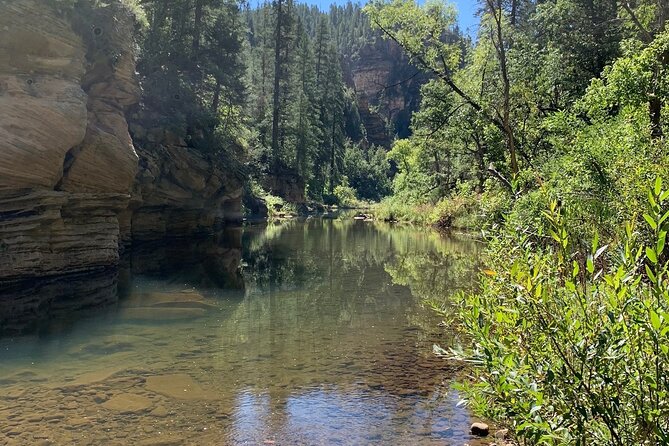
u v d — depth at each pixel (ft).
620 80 31.91
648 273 7.28
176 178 83.66
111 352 26.03
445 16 56.08
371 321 33.09
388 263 62.49
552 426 7.77
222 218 111.86
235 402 19.61
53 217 45.06
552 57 60.08
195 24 107.76
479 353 8.85
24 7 42.68
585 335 7.83
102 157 50.37
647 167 19.57
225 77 110.73
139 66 86.99
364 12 58.03
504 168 59.00
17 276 42.75
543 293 8.44
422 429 17.43
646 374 7.36
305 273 55.26
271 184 189.26
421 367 23.90
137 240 76.02
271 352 26.21
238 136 133.69
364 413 18.71
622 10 64.95
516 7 64.59
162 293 42.45
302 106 200.95
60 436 16.53
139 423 17.60
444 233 107.24
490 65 68.23
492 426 17.61
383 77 425.28
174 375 22.57
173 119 84.69
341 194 250.37
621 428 7.47
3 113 41.09
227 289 45.11
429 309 36.60
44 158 43.37
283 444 16.28
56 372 22.85
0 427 17.11
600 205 19.33
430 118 72.69
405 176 190.90
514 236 13.07
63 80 46.01
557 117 38.42
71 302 38.34
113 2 56.24
